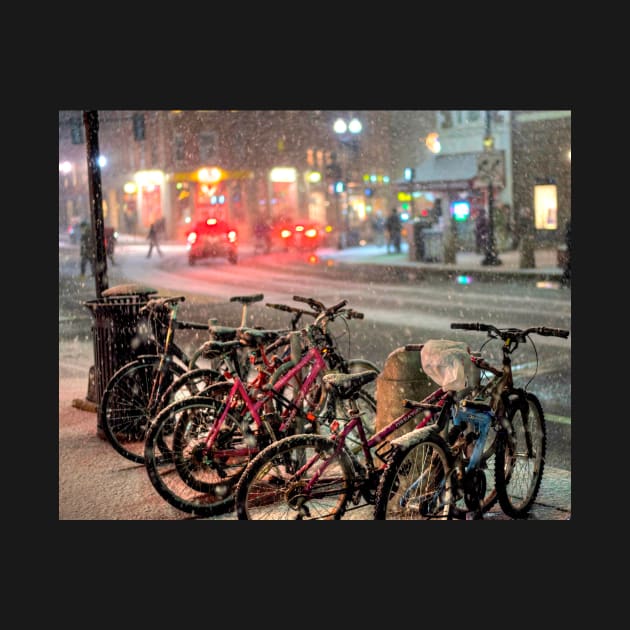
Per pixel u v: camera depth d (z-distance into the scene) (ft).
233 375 21.59
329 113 180.45
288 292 75.82
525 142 121.39
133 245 167.32
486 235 112.16
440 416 19.12
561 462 25.20
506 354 20.25
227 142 178.81
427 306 62.54
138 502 21.94
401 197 114.01
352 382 20.04
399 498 19.54
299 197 180.86
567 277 75.51
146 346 27.37
